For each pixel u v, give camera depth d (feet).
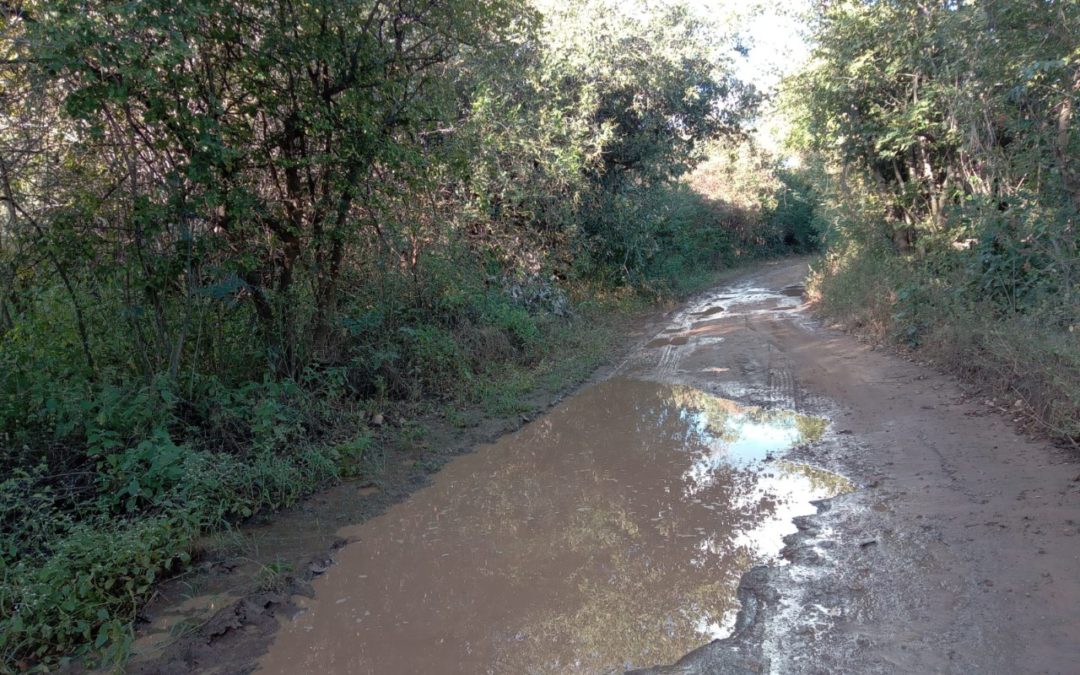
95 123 18.30
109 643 12.64
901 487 17.42
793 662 11.02
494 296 39.55
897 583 12.91
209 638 12.71
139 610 13.71
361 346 27.84
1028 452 18.15
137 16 17.10
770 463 20.59
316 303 25.50
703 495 18.56
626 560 15.21
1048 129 27.63
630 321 55.93
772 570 14.08
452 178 35.17
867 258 47.03
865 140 41.75
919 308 32.86
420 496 19.67
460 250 36.29
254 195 22.13
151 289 20.81
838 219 53.88
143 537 14.70
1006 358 22.61
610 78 52.31
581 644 12.19
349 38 22.97
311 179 24.09
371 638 12.69
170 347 21.01
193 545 15.97
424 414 27.07
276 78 22.47
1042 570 12.55
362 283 29.50
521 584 14.46
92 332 20.47
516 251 44.70
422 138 29.32
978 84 30.78
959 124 33.86
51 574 13.12
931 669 10.37
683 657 11.54
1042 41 26.50
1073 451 17.56
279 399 22.41
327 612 13.64
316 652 12.31
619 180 63.77
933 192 39.91
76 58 16.66
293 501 19.01
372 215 26.11
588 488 19.69
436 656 12.07
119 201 19.97
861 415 23.97
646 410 27.86
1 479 16.47
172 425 19.35
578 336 43.19
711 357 37.22
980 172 33.73
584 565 15.12
